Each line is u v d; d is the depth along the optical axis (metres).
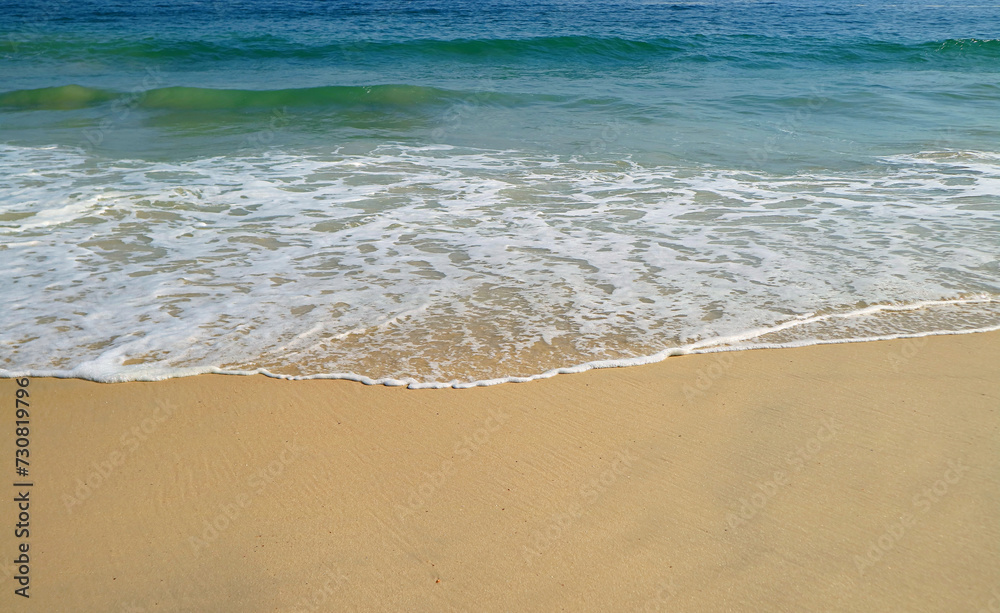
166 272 5.04
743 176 7.70
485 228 6.03
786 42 19.19
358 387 3.68
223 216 6.26
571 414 3.47
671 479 3.01
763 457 3.15
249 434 3.29
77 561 2.55
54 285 4.77
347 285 4.86
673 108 11.52
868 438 3.28
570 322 4.38
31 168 7.74
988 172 7.82
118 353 3.93
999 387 3.70
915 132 9.95
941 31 22.81
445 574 2.53
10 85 13.45
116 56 16.45
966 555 2.60
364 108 11.76
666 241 5.72
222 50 16.92
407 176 7.65
